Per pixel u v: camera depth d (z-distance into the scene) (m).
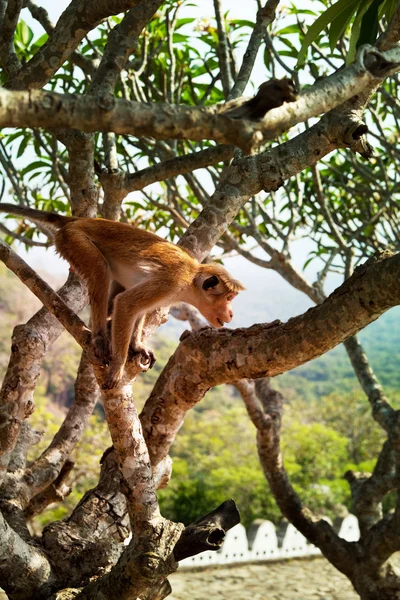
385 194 8.25
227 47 6.38
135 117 2.17
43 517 14.91
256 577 10.84
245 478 17.84
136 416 3.74
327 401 27.64
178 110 2.20
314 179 7.32
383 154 9.15
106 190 5.00
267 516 17.09
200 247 4.57
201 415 39.31
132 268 4.41
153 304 4.31
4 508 4.55
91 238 4.46
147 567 3.45
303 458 20.08
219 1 6.26
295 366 3.72
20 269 3.76
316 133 4.20
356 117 4.06
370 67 2.69
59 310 3.72
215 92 7.73
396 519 6.32
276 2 4.66
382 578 6.48
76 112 2.12
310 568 11.40
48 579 4.02
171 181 7.59
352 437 25.17
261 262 7.75
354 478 7.20
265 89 2.23
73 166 4.92
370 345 82.38
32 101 2.08
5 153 7.79
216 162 4.86
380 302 3.30
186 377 4.16
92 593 3.68
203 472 22.28
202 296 4.62
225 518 3.60
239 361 3.85
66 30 4.01
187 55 7.81
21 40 7.13
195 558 11.08
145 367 4.25
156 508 3.65
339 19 4.07
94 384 5.31
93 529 4.31
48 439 15.28
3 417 4.21
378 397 7.16
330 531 6.80
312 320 3.53
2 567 3.88
